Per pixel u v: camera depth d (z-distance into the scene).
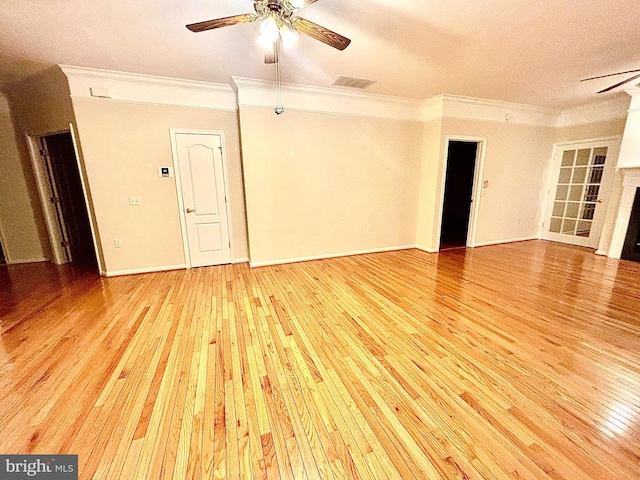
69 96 3.32
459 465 1.26
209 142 3.93
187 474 1.23
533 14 2.22
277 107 3.60
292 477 1.22
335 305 2.87
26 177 4.25
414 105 4.70
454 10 2.15
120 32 2.43
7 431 1.44
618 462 1.26
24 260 4.44
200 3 2.05
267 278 3.68
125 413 1.55
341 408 1.59
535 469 1.24
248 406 1.60
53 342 2.23
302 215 4.34
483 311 2.72
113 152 3.56
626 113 4.52
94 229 3.70
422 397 1.66
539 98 4.54
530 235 5.92
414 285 3.41
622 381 1.77
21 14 2.13
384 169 4.76
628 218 4.30
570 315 2.62
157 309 2.80
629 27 2.40
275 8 1.81
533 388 1.72
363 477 1.21
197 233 4.10
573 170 5.34
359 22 2.32
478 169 5.05
